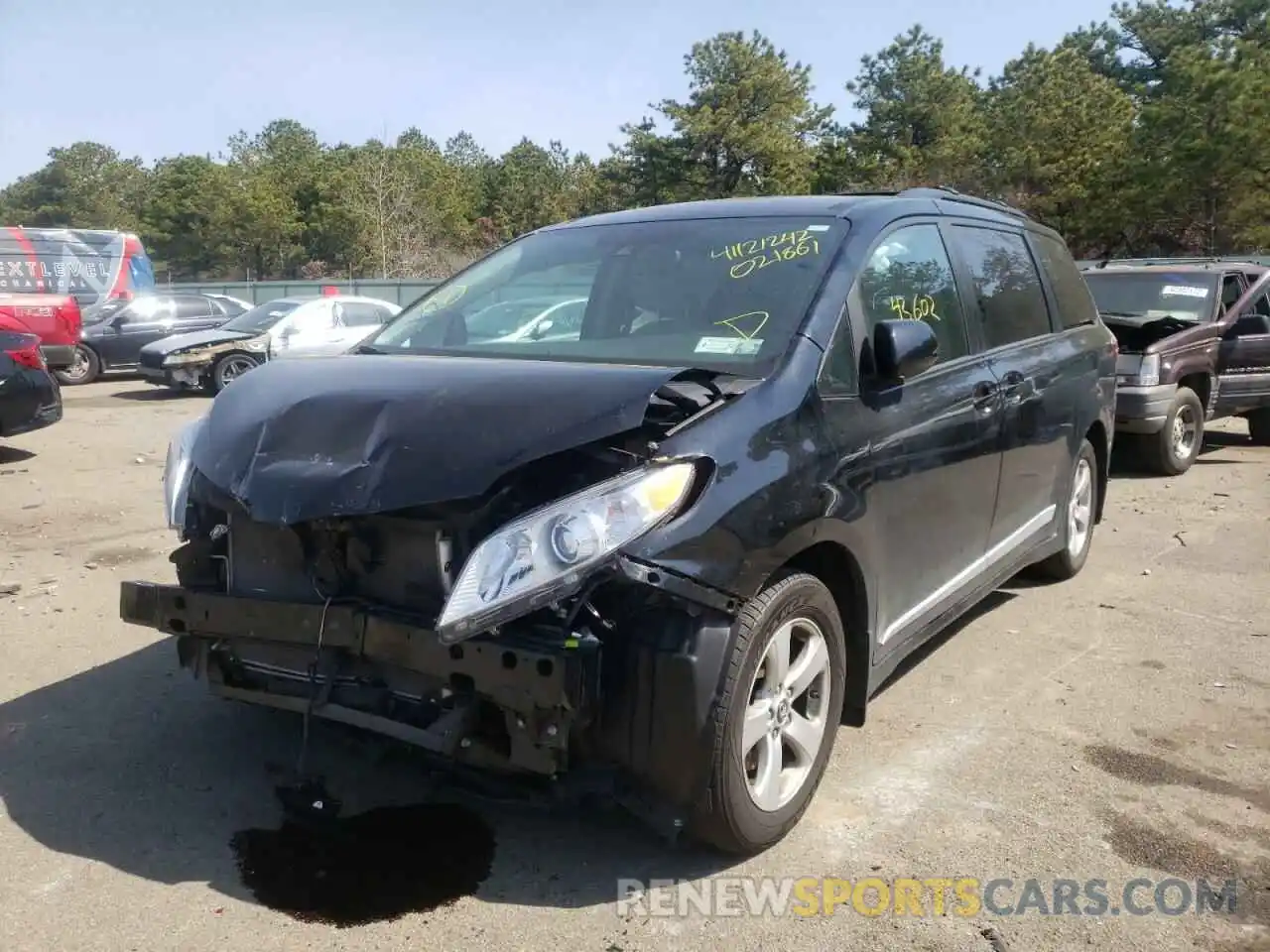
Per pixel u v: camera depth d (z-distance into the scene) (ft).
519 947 9.34
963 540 14.60
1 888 10.12
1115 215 125.08
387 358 12.32
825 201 14.26
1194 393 32.35
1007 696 14.99
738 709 9.84
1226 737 13.75
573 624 9.41
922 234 14.48
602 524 9.19
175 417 45.93
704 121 147.23
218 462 10.70
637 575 9.14
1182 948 9.52
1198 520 25.89
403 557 10.11
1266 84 107.14
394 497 9.54
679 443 9.86
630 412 9.65
